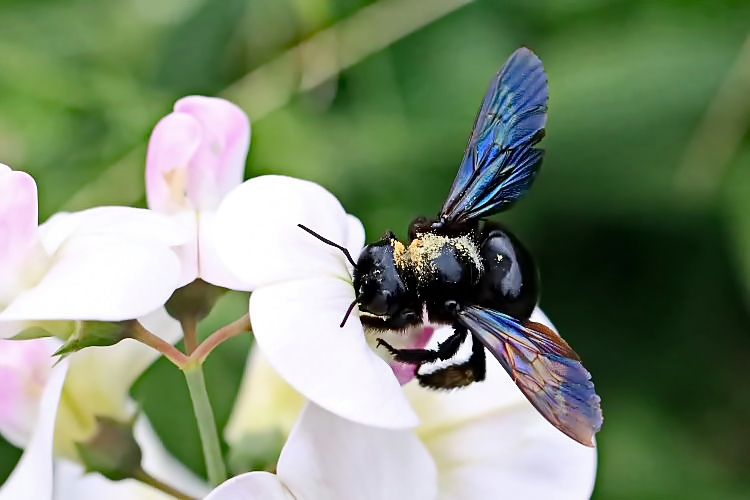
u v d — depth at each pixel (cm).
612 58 34
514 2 36
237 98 34
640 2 35
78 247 24
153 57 36
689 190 33
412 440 25
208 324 32
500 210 26
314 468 24
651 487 34
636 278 35
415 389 27
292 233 24
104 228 24
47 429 25
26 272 24
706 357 35
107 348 26
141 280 24
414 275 25
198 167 26
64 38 36
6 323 24
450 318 25
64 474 28
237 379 33
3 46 35
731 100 33
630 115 34
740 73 33
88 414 26
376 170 34
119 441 26
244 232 24
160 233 24
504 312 25
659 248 35
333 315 24
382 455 25
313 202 25
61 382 25
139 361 26
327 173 34
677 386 35
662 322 35
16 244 24
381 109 35
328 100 35
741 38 34
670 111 34
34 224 24
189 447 33
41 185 34
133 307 23
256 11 35
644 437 34
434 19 34
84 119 35
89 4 37
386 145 34
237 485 24
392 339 25
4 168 24
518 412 26
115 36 36
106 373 26
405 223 34
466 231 25
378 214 34
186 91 35
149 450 29
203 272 25
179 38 36
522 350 24
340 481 24
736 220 33
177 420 33
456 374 25
